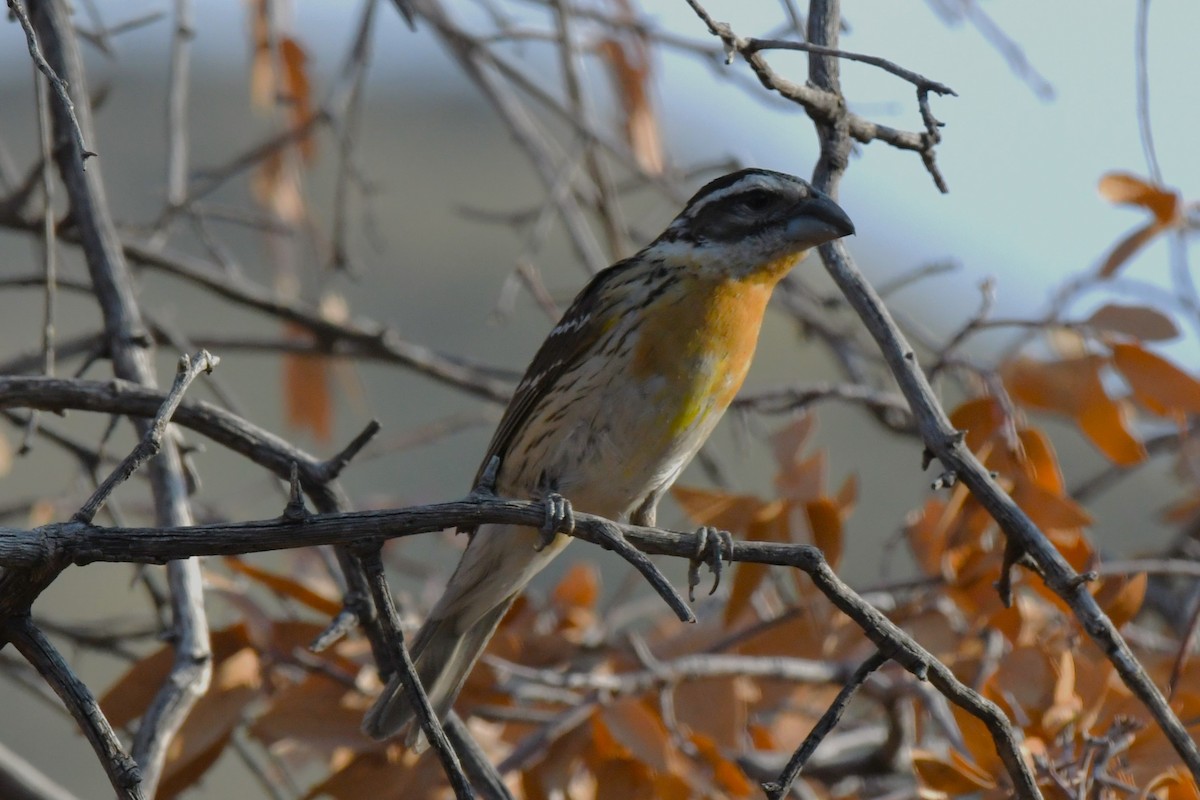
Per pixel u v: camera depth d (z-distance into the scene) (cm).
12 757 1078
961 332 984
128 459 613
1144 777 751
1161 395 934
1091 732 795
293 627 902
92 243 990
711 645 983
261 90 1360
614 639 1033
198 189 1341
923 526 973
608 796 903
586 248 1296
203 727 857
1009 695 794
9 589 608
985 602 904
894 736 1081
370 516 639
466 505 650
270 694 898
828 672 1007
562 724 905
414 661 964
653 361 990
